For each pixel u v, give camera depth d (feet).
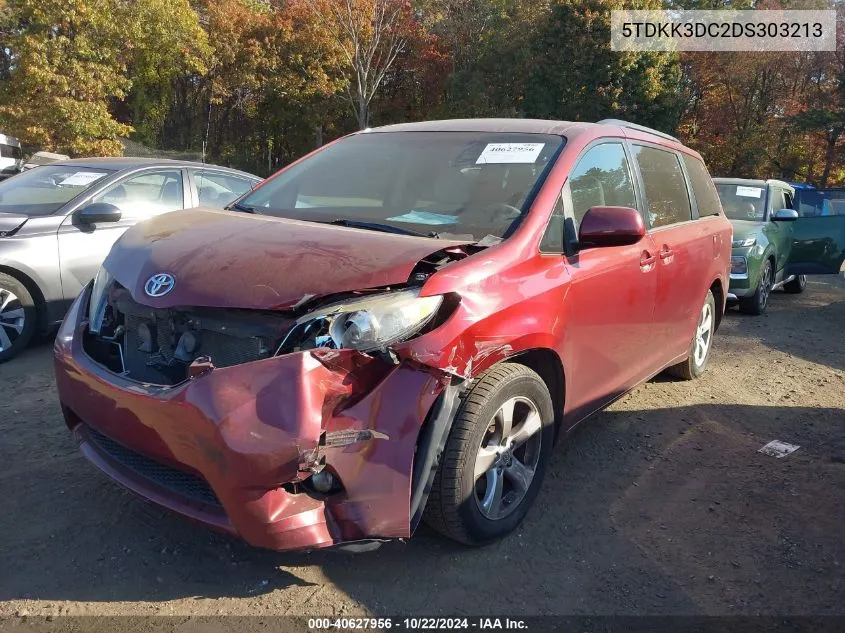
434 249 9.68
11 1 79.41
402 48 131.64
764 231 30.76
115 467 9.81
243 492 8.09
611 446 14.70
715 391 18.66
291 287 8.98
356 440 8.39
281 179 13.87
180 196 22.93
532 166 12.11
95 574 9.59
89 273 20.04
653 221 14.70
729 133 142.10
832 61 132.77
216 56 117.80
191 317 9.55
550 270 10.94
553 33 113.19
